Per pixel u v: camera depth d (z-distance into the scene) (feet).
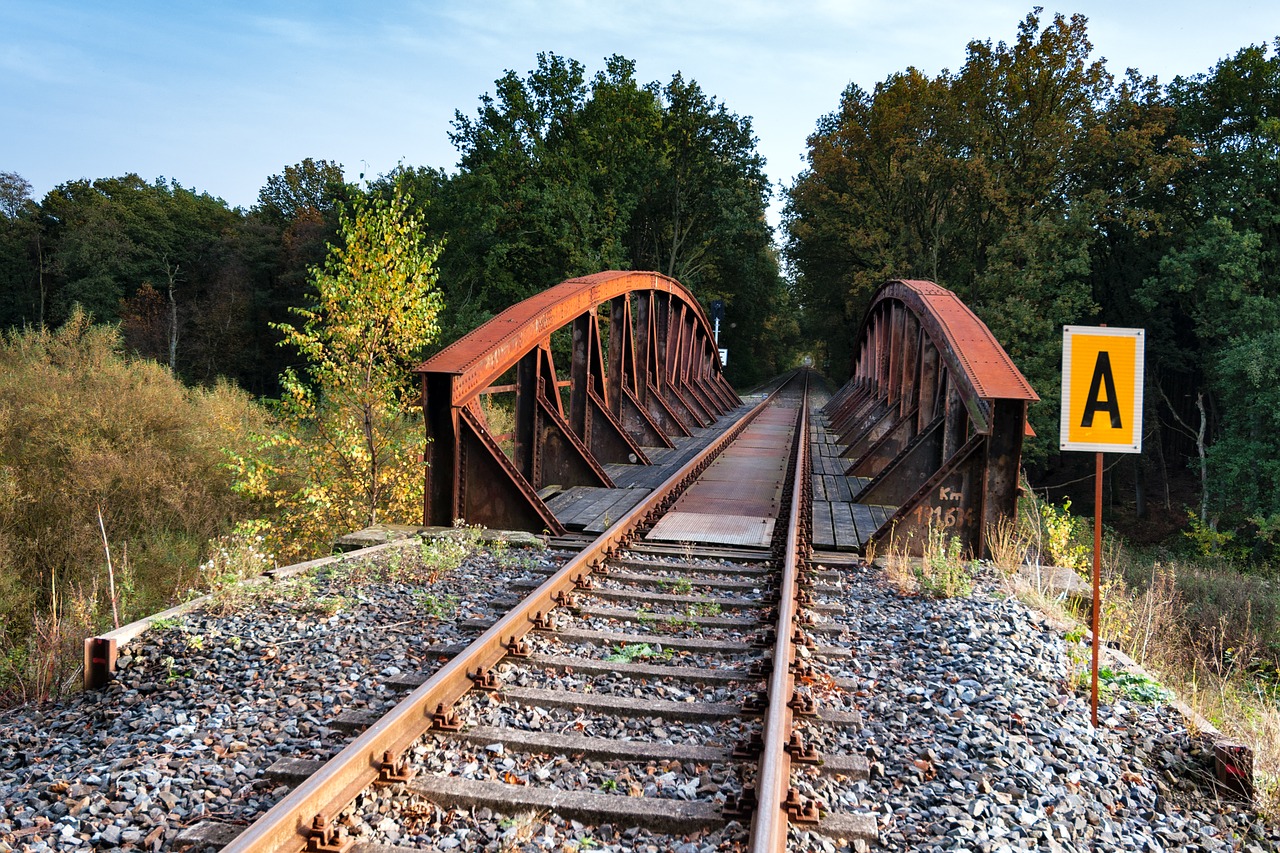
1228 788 14.20
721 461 58.44
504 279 134.41
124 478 48.85
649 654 19.26
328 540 42.06
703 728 15.28
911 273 150.41
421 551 28.12
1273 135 114.21
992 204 134.51
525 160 139.85
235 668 18.03
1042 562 31.76
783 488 46.01
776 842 10.14
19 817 11.93
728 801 12.01
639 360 70.59
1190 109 134.00
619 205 148.05
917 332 54.70
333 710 15.78
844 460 61.62
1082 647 20.98
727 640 20.71
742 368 226.99
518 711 15.66
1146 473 150.20
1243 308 106.63
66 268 191.01
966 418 40.45
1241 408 106.32
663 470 52.24
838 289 190.60
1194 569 70.85
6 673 22.30
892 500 41.98
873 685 17.54
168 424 56.34
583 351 52.34
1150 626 25.08
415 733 14.16
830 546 31.68
